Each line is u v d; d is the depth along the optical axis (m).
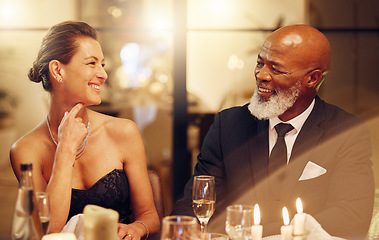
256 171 2.24
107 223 1.32
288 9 4.73
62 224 1.87
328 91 4.57
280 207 2.17
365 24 4.54
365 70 4.54
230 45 4.86
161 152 5.51
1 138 5.54
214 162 2.36
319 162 2.17
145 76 5.83
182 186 4.46
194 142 4.79
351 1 4.54
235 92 4.91
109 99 5.76
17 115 5.36
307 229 1.61
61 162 1.90
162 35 5.73
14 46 5.18
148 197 2.33
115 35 5.78
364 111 4.54
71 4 5.56
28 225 1.43
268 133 2.27
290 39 2.11
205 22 4.85
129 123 2.40
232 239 1.46
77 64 2.15
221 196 2.36
